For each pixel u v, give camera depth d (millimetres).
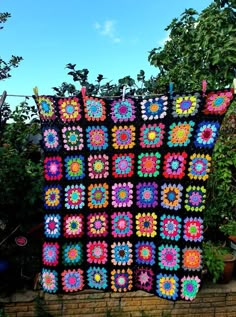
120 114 1406
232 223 2055
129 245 1452
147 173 1416
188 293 1406
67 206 1413
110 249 1452
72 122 1391
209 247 1918
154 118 1391
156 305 1826
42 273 1442
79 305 1784
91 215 1437
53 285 1424
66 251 1427
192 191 1369
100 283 1458
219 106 1305
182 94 1359
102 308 1800
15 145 1986
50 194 1396
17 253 1856
